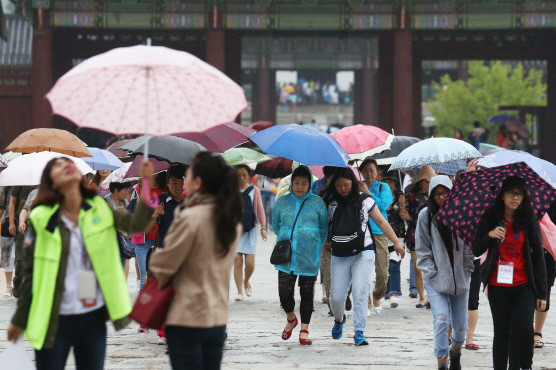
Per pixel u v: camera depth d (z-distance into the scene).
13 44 89.69
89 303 9.65
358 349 17.05
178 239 9.52
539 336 17.59
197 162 9.77
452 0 65.88
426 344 17.61
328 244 21.05
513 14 65.81
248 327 19.77
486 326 20.16
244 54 145.12
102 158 23.88
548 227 16.45
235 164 23.31
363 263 17.00
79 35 78.81
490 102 119.50
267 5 65.94
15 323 9.67
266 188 49.53
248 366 15.41
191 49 76.38
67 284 9.61
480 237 13.30
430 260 14.16
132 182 26.78
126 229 10.01
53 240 9.58
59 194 9.72
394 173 25.47
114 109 9.51
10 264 24.61
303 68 145.38
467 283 14.10
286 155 16.20
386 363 15.70
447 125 122.88
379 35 70.31
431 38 77.81
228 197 9.69
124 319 9.80
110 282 9.77
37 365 9.66
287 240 16.97
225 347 17.22
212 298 9.77
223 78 9.87
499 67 122.50
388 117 73.81
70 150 22.19
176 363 9.73
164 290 9.73
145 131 9.46
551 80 78.00
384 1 65.94
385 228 16.77
